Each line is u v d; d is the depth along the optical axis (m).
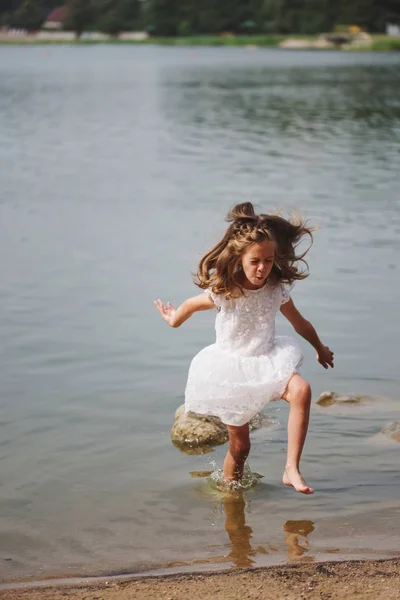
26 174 17.22
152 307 8.74
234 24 141.50
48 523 4.80
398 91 39.69
